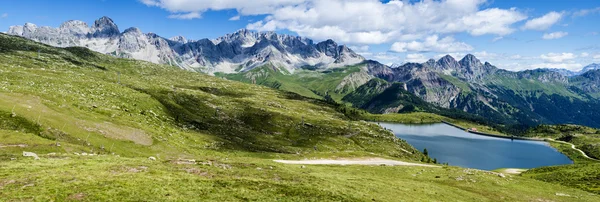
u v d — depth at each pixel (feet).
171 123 579.07
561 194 237.25
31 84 525.34
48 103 360.48
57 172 141.49
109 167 160.45
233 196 132.26
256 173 185.37
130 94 642.63
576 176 345.10
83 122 325.42
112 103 535.60
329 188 163.53
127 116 457.68
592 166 393.91
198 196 127.24
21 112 294.25
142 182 134.62
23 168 144.46
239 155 402.72
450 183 242.78
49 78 606.55
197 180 147.84
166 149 335.47
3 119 270.05
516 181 270.67
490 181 256.11
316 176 199.93
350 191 164.86
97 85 640.99
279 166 225.35
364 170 280.31
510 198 212.43
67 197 112.47
